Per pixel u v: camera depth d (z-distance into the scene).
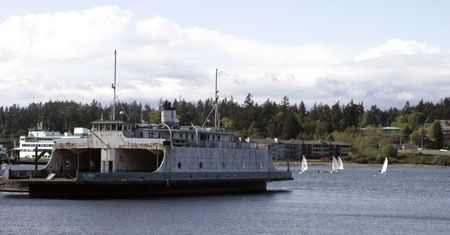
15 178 110.19
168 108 123.38
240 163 124.56
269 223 86.62
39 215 87.38
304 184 186.62
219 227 81.50
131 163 114.56
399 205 119.06
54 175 106.94
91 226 79.56
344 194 145.12
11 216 86.38
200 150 114.94
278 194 132.38
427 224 91.06
